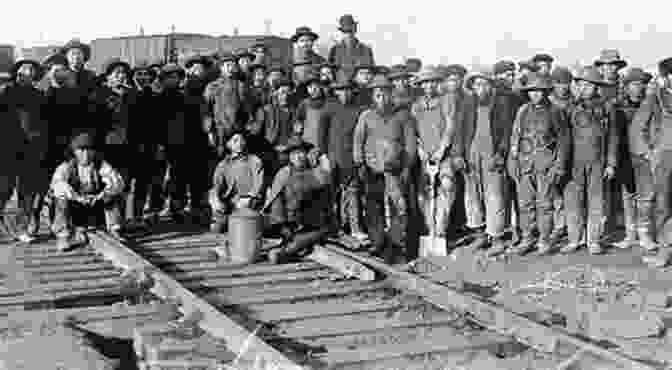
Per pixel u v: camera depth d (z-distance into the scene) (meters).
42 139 10.87
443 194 10.14
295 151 9.87
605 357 5.41
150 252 9.99
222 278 8.66
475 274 8.95
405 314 7.13
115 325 6.75
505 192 10.13
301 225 9.89
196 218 12.45
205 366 5.53
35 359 5.63
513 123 10.09
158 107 12.15
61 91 10.93
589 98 9.84
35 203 11.09
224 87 12.00
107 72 11.36
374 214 10.59
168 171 13.68
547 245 9.90
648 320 6.65
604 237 10.98
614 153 9.88
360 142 10.52
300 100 12.20
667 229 9.63
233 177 11.04
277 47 19.50
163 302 7.31
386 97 10.33
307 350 6.06
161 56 21.81
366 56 13.44
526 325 6.21
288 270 9.03
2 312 7.05
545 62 11.30
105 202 10.57
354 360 5.75
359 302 7.61
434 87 10.41
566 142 9.70
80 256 9.74
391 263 9.66
